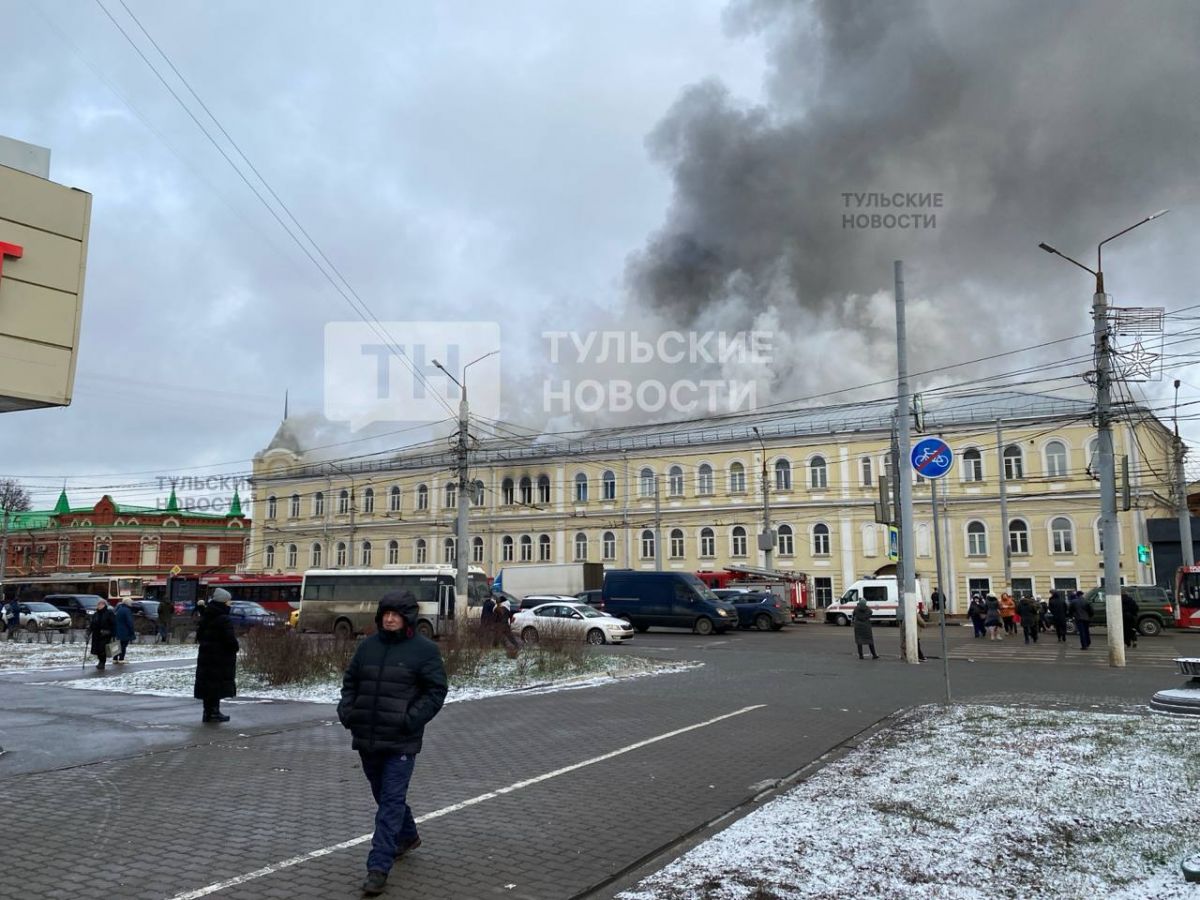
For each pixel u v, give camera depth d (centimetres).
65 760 897
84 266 963
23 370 898
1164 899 463
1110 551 2111
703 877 525
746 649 2745
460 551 3031
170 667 2044
